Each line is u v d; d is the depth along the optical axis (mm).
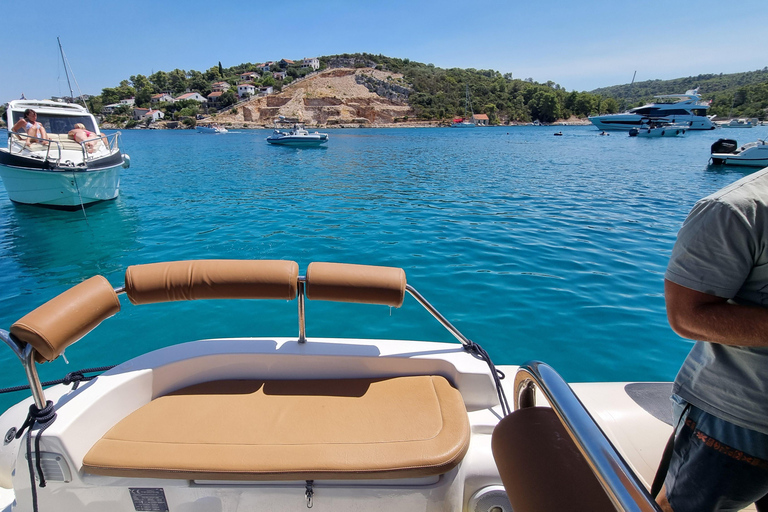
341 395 1842
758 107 104000
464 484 1693
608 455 925
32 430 1486
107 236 8586
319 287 1829
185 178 17656
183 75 159500
